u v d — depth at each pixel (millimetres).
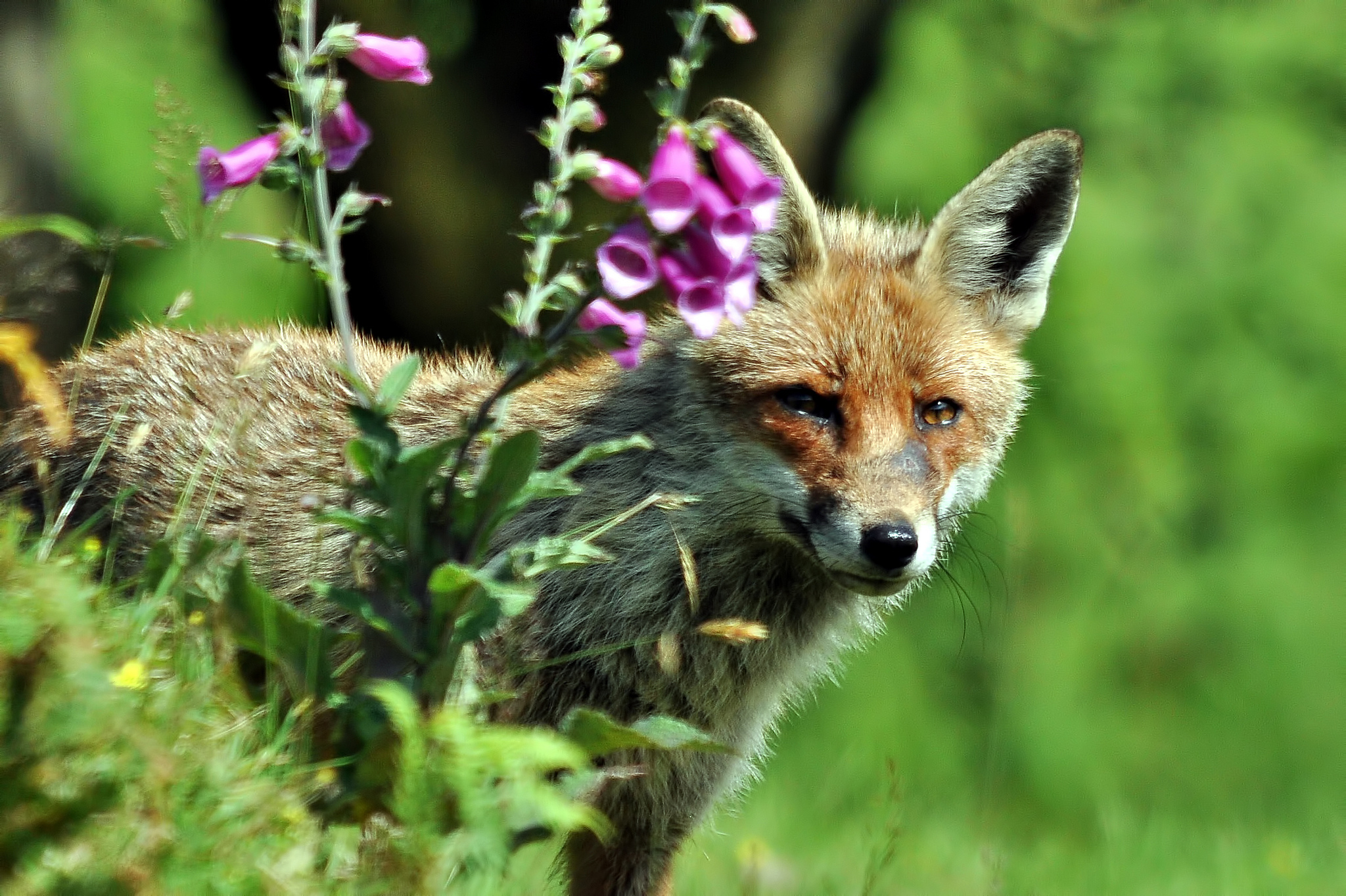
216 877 5125
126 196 17375
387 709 5977
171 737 5332
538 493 6078
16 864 4879
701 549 8367
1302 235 25391
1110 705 21984
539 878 9367
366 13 18375
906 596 9656
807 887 10305
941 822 14234
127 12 19219
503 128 19594
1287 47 26078
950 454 8586
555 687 8164
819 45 19266
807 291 8492
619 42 18844
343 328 6230
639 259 5809
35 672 5008
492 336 20094
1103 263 24391
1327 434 24234
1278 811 20219
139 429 7945
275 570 8594
